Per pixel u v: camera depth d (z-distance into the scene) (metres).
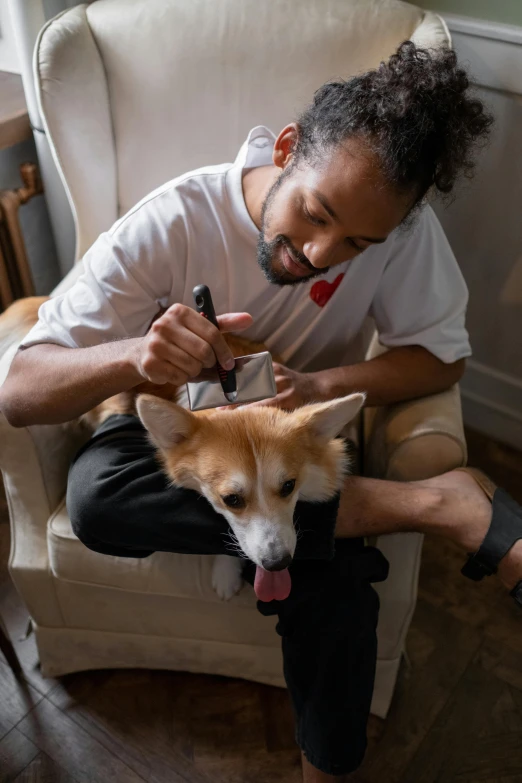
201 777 1.36
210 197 1.18
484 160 1.68
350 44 1.38
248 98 1.44
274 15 1.40
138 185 1.57
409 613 1.29
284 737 1.43
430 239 1.25
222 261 1.21
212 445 1.06
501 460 2.06
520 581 1.10
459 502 1.14
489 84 1.57
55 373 1.07
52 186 1.80
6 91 1.82
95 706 1.47
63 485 1.31
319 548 1.08
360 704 1.12
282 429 1.07
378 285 1.29
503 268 1.83
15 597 1.66
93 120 1.48
